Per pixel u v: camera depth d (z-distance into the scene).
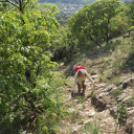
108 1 14.12
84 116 3.98
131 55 6.71
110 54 8.96
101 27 15.23
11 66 2.96
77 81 5.12
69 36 15.68
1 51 2.89
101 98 4.34
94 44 18.11
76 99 4.93
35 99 4.69
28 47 3.34
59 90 4.90
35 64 3.80
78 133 3.36
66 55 15.07
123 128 3.07
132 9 12.96
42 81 3.56
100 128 3.28
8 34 3.22
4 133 4.08
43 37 3.75
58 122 3.98
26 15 4.26
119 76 5.24
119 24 15.93
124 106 3.59
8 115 3.82
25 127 4.22
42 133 3.69
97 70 7.29
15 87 2.89
